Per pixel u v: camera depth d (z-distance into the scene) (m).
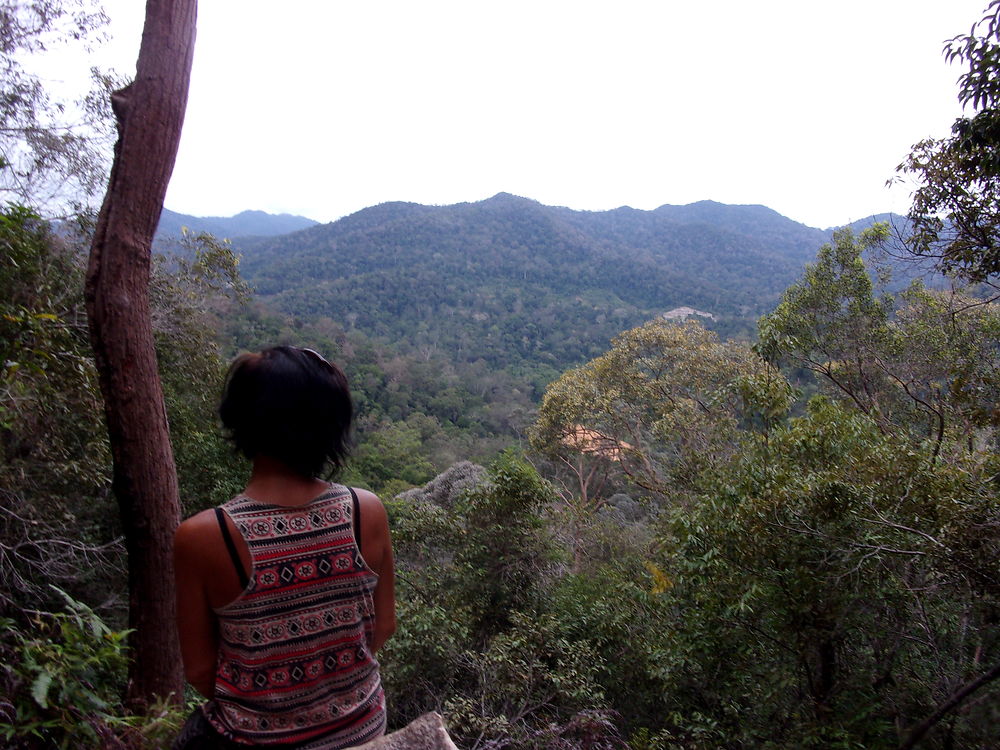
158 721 2.02
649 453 17.80
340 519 1.17
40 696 1.71
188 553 1.05
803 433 5.77
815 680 5.64
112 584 7.45
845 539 4.91
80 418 5.84
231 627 1.08
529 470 10.02
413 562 10.16
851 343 10.32
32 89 7.48
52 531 5.72
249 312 42.09
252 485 1.15
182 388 10.35
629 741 6.77
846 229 10.91
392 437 38.41
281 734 1.09
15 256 4.36
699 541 5.75
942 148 5.46
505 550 9.73
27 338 3.70
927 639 5.28
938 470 4.90
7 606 4.08
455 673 7.25
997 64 4.20
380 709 1.24
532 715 6.54
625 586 8.66
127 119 3.33
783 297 11.16
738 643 5.75
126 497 3.36
